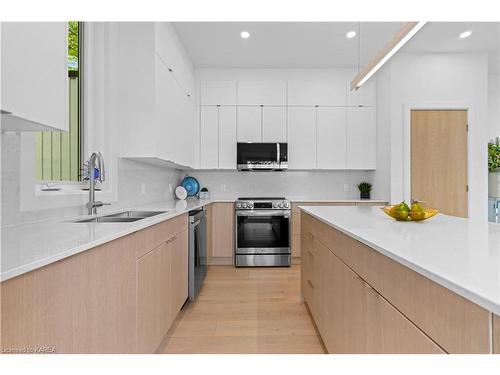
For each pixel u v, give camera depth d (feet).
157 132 9.56
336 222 6.19
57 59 4.70
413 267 3.09
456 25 11.96
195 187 16.47
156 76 9.49
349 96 16.03
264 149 15.55
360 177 17.20
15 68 3.88
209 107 16.03
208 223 14.01
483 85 14.60
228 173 17.17
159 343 6.93
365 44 13.47
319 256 7.69
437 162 14.56
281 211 14.89
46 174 7.65
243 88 16.03
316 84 16.05
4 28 3.71
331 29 12.24
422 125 14.60
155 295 6.64
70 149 8.59
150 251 6.35
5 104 3.74
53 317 3.24
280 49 13.92
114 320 4.67
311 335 8.05
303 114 16.01
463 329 2.46
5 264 2.82
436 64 14.55
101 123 9.08
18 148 5.50
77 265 3.68
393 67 14.47
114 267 4.67
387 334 3.85
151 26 9.41
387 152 14.67
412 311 3.25
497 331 2.14
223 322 8.81
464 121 14.62
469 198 14.48
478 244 3.99
